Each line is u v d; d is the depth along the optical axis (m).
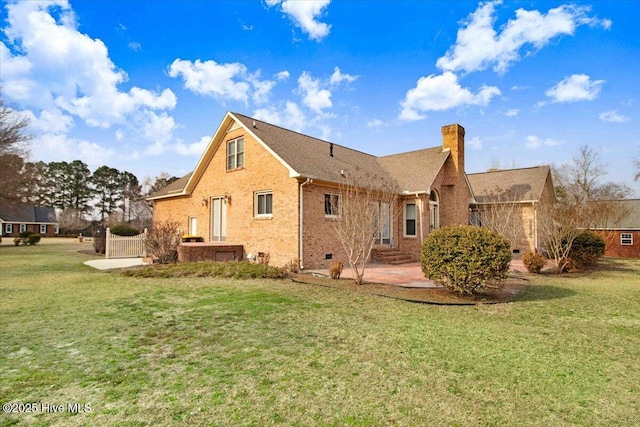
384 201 13.19
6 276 12.49
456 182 19.80
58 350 5.09
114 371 4.38
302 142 18.25
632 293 10.05
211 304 7.99
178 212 22.09
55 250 28.19
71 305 7.87
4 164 30.94
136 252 20.80
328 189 15.45
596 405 3.68
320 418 3.35
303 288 10.05
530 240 21.58
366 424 3.26
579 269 16.12
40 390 3.88
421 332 6.04
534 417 3.43
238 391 3.87
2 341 5.46
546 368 4.59
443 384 4.09
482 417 3.41
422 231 17.70
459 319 6.95
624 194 38.53
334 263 11.84
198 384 4.04
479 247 8.67
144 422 3.26
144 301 8.29
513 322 6.80
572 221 14.84
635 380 4.28
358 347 5.27
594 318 7.16
